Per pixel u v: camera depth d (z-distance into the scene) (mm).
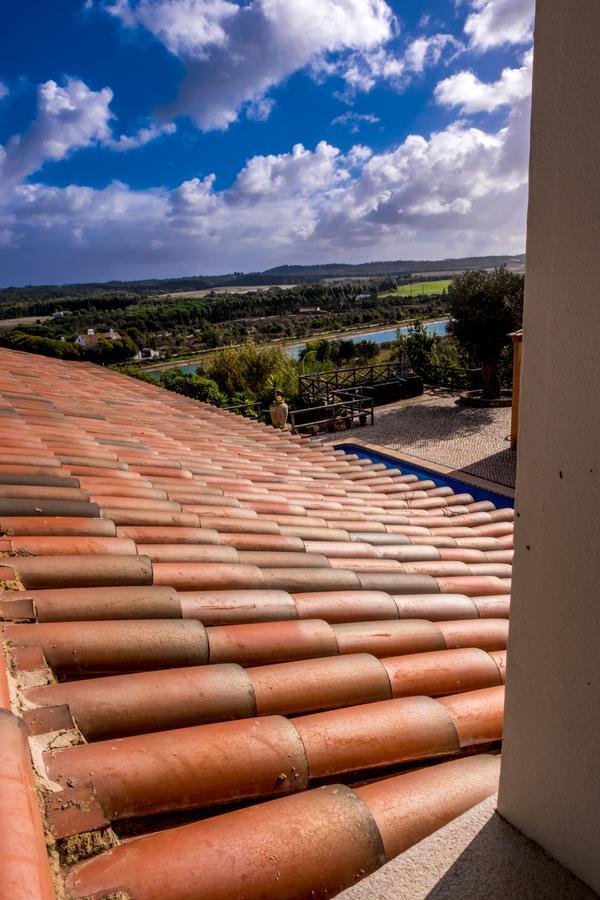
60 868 1014
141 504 3199
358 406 23531
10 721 1184
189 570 2395
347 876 1136
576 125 844
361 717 1612
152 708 1499
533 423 1006
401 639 2260
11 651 1588
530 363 991
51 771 1208
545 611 1046
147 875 1022
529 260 964
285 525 3748
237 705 1604
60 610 1867
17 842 894
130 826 1207
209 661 1823
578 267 879
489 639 2447
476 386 25500
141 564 2289
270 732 1454
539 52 884
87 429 5430
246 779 1340
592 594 949
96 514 2861
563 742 1057
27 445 4094
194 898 1011
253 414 21984
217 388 24266
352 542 3742
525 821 1171
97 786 1202
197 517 3230
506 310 20672
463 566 3760
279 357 29344
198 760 1323
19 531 2463
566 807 1073
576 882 1079
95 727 1418
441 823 1310
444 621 2693
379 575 3008
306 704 1713
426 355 27891
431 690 1945
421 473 15570
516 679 1134
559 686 1042
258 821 1182
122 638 1739
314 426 20969
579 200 859
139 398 9617
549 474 993
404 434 19375
